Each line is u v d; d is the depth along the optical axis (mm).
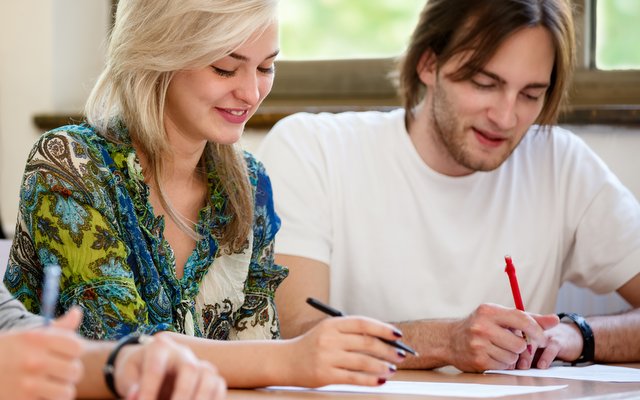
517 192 2441
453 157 2299
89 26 3348
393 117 2482
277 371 1393
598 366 2100
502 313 1913
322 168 2404
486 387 1539
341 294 2396
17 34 3254
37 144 1621
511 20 2172
